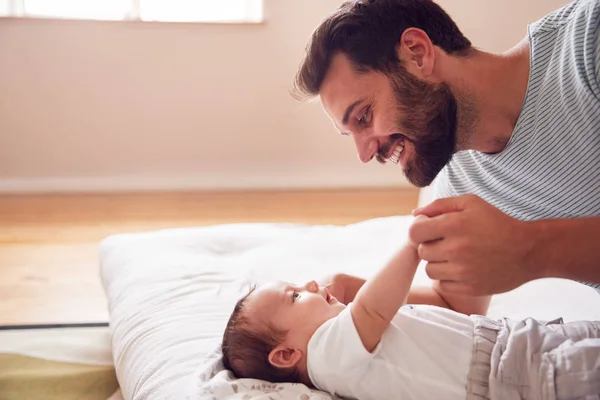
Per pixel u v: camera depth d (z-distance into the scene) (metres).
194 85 3.32
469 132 1.34
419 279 1.89
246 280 1.81
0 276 2.48
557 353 1.18
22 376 1.75
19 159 3.32
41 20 3.16
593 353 1.17
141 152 3.38
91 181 3.38
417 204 3.32
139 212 3.16
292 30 3.29
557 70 1.25
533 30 1.30
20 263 2.60
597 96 1.20
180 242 2.08
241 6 3.30
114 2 3.22
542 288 1.83
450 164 1.54
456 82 1.30
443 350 1.22
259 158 3.46
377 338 1.21
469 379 1.20
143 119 3.34
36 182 3.35
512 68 1.31
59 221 3.04
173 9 3.27
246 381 1.27
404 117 1.30
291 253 2.04
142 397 1.39
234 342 1.31
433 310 1.30
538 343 1.21
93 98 3.28
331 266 1.96
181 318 1.61
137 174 3.40
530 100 1.28
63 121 3.29
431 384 1.20
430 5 1.33
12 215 3.10
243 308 1.33
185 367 1.41
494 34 3.39
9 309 2.24
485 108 1.32
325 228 2.29
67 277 2.49
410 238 1.12
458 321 1.27
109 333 2.01
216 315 1.61
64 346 1.92
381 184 3.54
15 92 3.24
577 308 1.71
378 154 1.38
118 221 3.05
